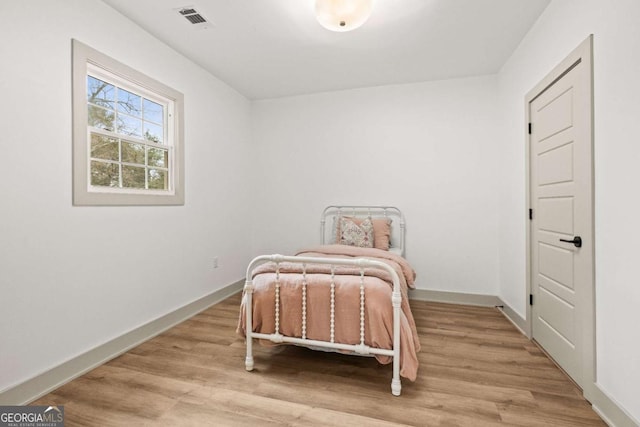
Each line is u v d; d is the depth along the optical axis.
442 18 2.33
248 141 4.08
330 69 3.22
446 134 3.48
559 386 1.83
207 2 2.15
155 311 2.62
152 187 2.68
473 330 2.68
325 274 2.06
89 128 2.12
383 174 3.70
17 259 1.67
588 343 1.69
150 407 1.63
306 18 2.34
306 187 3.99
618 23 1.47
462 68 3.20
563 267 2.00
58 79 1.86
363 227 3.32
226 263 3.64
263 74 3.35
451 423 1.50
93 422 1.52
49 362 1.81
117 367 2.06
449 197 3.48
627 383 1.42
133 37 2.38
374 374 1.96
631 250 1.40
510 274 2.97
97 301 2.12
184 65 2.93
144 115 2.61
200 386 1.83
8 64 1.62
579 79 1.80
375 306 1.81
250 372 1.99
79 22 1.97
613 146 1.51
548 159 2.20
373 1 2.01
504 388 1.80
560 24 2.01
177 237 2.87
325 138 3.90
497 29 2.48
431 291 3.54
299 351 2.29
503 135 3.14
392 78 3.45
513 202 2.87
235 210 3.81
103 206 2.16
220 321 2.90
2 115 1.60
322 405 1.65
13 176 1.65
